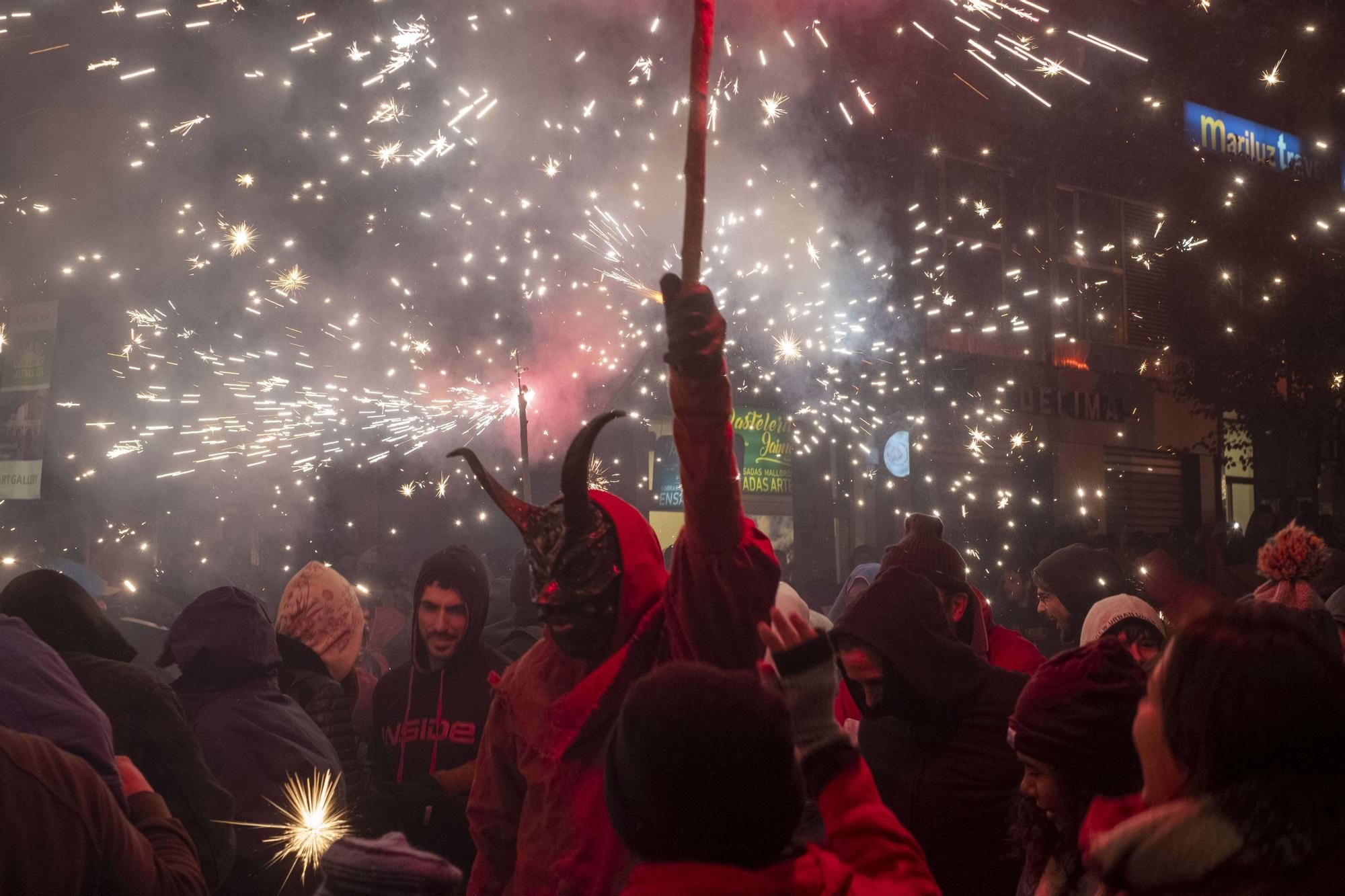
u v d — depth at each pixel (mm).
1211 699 1129
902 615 2807
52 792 1737
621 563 1900
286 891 2785
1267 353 16031
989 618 4156
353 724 3752
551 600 1871
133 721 2500
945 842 2697
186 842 2070
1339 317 15766
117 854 1819
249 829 2756
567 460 1858
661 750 1249
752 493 13070
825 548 13289
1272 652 1124
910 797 2746
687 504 1769
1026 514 14484
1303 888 1032
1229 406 16547
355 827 3309
